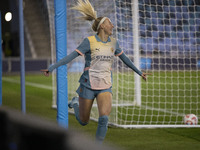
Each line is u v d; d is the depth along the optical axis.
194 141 13.52
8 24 82.69
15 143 2.07
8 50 82.62
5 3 76.75
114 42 11.27
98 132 10.73
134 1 25.50
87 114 11.38
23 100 16.89
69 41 26.36
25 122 2.11
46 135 1.98
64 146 1.94
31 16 75.94
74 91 25.06
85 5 11.22
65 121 12.95
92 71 10.94
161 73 55.53
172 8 63.81
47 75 10.70
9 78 58.09
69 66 26.50
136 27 25.70
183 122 18.70
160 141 13.49
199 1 62.41
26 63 67.56
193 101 28.38
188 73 54.53
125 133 15.18
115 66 27.88
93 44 10.90
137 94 25.95
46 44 75.25
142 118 20.19
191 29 65.38
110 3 24.91
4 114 2.23
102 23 10.93
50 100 29.27
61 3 12.50
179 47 64.94
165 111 22.61
